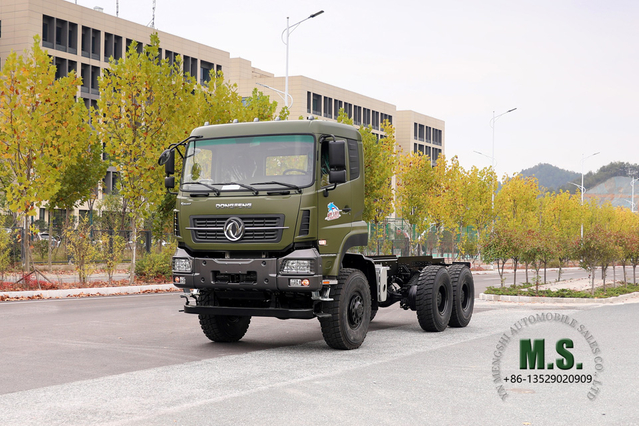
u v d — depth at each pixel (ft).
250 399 25.64
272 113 113.60
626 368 32.78
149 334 43.52
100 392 26.66
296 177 35.50
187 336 42.93
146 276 93.56
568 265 188.85
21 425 21.91
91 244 84.48
